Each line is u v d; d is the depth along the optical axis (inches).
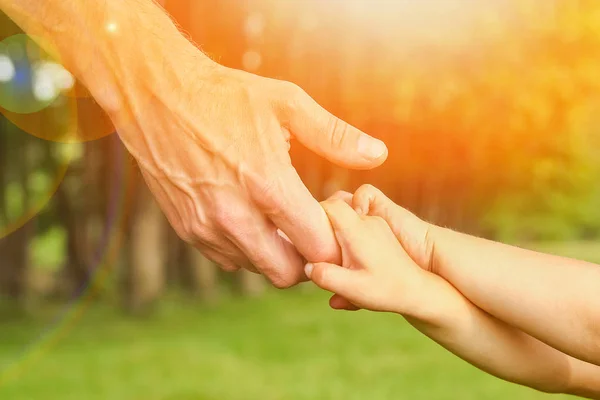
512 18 473.4
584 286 55.5
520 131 507.8
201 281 447.8
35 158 428.8
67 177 432.5
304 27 413.4
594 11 480.7
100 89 64.4
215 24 334.6
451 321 58.7
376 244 59.0
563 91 490.0
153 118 63.5
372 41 440.5
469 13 458.9
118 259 433.4
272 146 61.8
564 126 528.1
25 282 415.8
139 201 398.9
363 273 57.8
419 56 454.9
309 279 64.7
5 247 417.7
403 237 63.5
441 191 565.0
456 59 462.9
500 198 646.5
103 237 430.0
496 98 482.3
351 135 63.0
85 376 254.4
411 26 449.4
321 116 63.0
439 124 483.5
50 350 303.1
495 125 496.4
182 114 62.7
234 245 65.0
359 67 441.7
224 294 476.4
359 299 57.5
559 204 813.9
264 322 377.1
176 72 63.6
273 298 473.4
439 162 522.9
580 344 55.2
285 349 299.7
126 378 249.6
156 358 283.9
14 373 257.4
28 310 397.7
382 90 448.8
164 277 448.8
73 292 438.0
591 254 793.6
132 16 65.4
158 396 225.0
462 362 261.1
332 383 235.6
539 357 60.7
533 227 870.4
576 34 478.9
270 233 62.9
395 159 505.0
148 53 64.0
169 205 65.5
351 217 60.4
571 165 662.5
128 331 352.2
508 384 225.6
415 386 227.6
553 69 484.1
